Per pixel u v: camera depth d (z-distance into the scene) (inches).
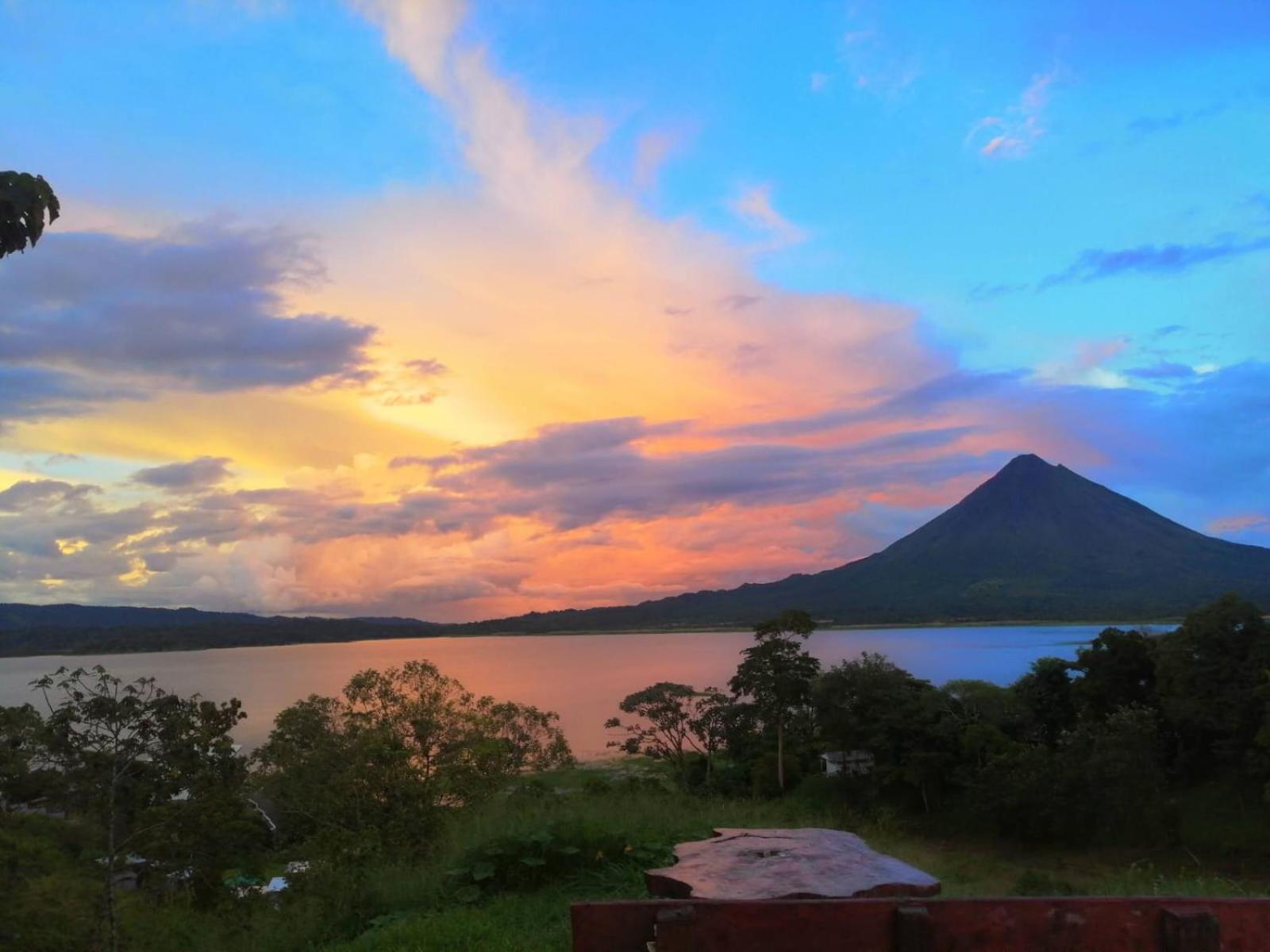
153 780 564.7
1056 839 1508.4
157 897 569.6
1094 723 1604.3
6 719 533.6
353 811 443.5
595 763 2304.4
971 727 1734.7
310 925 323.3
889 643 7760.8
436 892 307.4
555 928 255.0
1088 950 101.9
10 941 474.0
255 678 5002.5
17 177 205.6
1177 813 1445.6
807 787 1924.2
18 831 526.3
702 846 173.0
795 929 102.3
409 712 610.9
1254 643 1552.7
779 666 1985.7
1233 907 104.0
